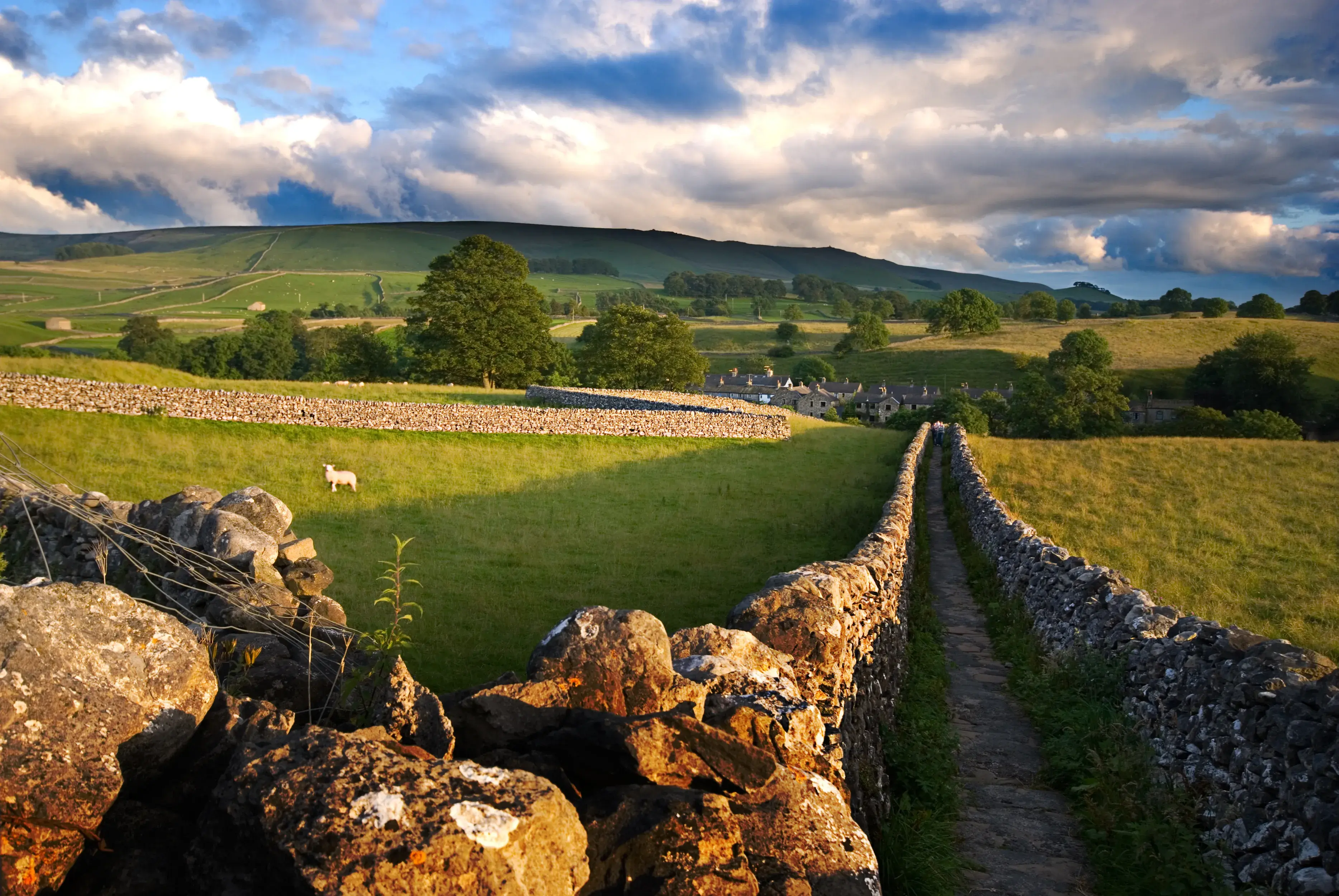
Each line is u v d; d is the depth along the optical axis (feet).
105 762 9.84
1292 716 19.34
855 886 12.60
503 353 262.26
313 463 98.07
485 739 12.89
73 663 10.21
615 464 118.62
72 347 475.31
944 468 133.59
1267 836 18.30
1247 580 61.31
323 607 25.80
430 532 73.67
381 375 281.54
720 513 89.30
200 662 11.79
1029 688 34.12
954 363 509.76
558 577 61.16
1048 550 46.11
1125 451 126.11
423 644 44.14
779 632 19.34
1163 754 24.48
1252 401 348.59
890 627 31.89
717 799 11.55
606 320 310.24
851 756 18.94
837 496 102.78
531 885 8.83
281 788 9.11
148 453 94.07
